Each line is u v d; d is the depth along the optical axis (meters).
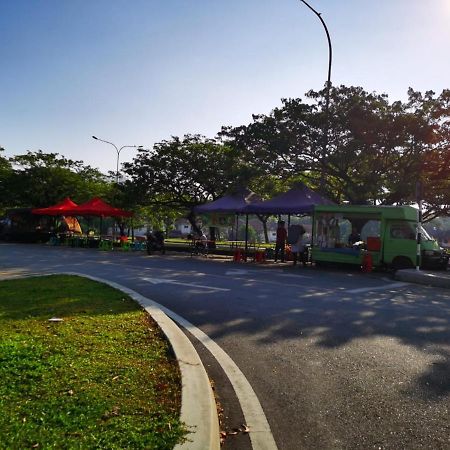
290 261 21.12
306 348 6.60
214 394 4.92
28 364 4.89
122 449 3.24
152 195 32.94
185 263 18.95
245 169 24.86
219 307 9.48
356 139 22.20
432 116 22.39
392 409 4.50
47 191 40.22
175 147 31.36
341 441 3.88
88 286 11.05
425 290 12.77
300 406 4.60
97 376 4.73
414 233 17.42
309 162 24.14
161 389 4.52
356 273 16.97
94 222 53.62
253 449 3.76
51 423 3.57
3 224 35.91
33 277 12.88
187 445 3.37
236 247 25.19
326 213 18.95
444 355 6.30
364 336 7.29
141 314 8.04
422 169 22.48
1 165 40.34
